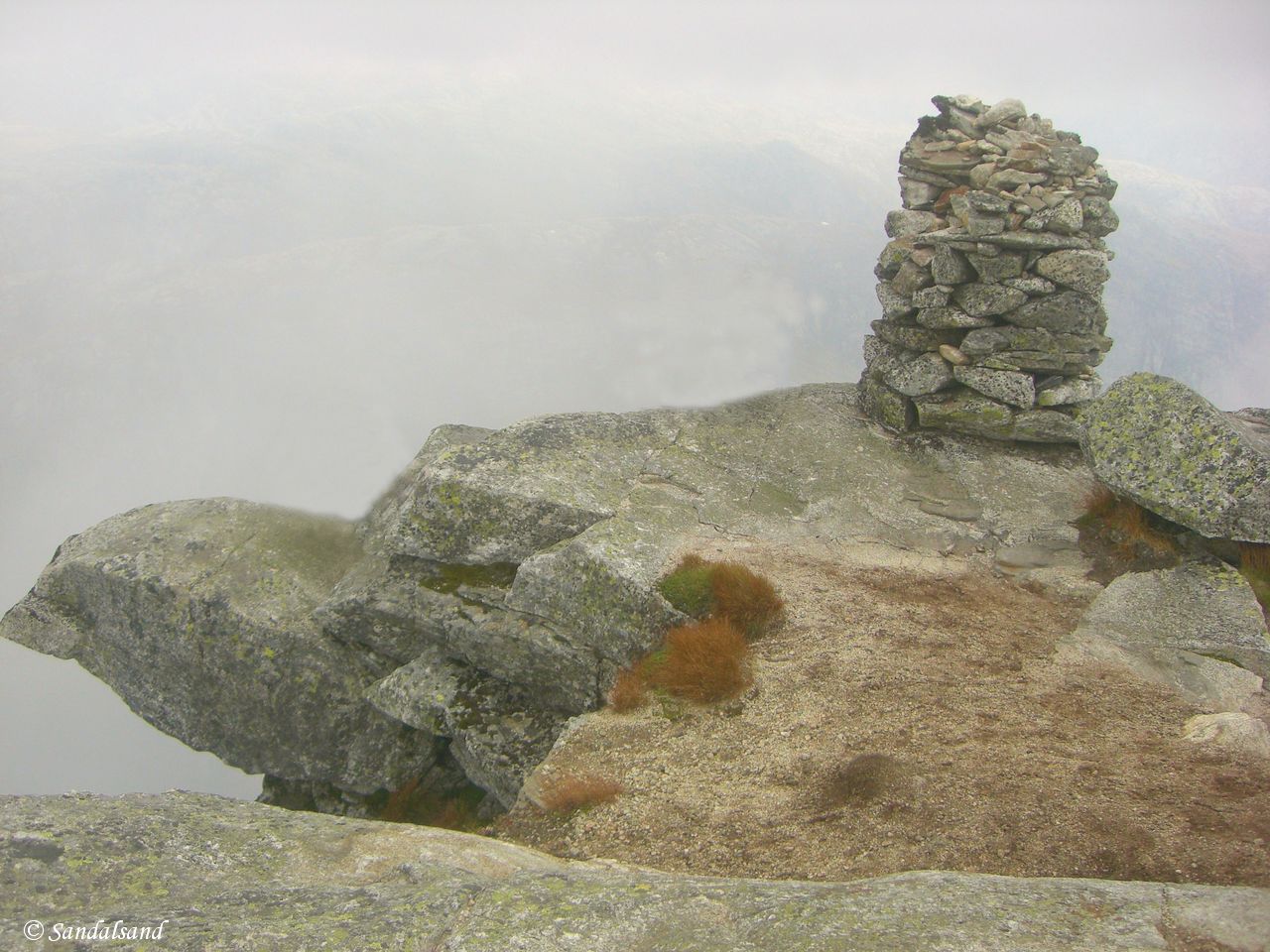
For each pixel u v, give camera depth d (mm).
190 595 14672
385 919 4910
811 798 7828
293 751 14812
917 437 15484
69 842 5797
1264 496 11109
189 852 5980
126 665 15398
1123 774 7543
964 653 10227
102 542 15719
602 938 4684
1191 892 4871
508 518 12953
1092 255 13906
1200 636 10406
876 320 16344
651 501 13312
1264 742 7957
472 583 12812
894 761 8039
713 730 9266
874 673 9773
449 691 12539
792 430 15672
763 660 10258
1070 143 14258
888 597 11539
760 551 12422
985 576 12289
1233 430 11508
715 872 7059
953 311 14727
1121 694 9250
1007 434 14984
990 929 4516
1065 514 13422
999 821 6969
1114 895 4895
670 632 10852
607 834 7906
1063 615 11234
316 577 14969
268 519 15969
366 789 14742
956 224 14562
